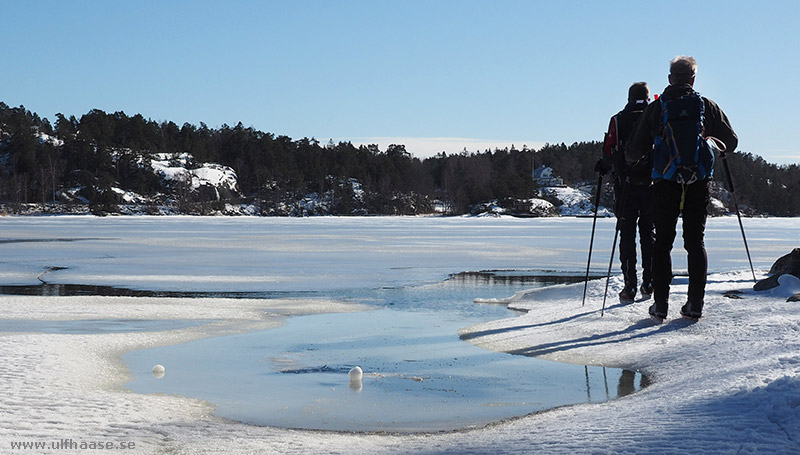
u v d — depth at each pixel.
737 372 4.61
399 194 179.50
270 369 6.31
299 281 15.87
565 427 3.87
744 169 187.88
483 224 86.38
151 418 4.54
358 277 16.83
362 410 4.89
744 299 7.23
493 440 3.75
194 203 164.38
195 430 4.28
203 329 8.70
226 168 192.00
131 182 173.12
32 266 20.33
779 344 5.24
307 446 3.89
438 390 5.43
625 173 7.84
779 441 3.21
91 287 14.72
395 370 6.18
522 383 5.52
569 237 44.53
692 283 6.61
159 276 17.16
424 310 10.52
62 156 177.38
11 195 154.50
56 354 6.45
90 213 146.50
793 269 7.79
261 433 4.23
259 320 9.51
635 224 8.05
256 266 20.47
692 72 6.11
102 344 7.39
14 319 9.50
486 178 194.62
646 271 8.05
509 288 14.05
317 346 7.48
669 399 4.23
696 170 5.97
